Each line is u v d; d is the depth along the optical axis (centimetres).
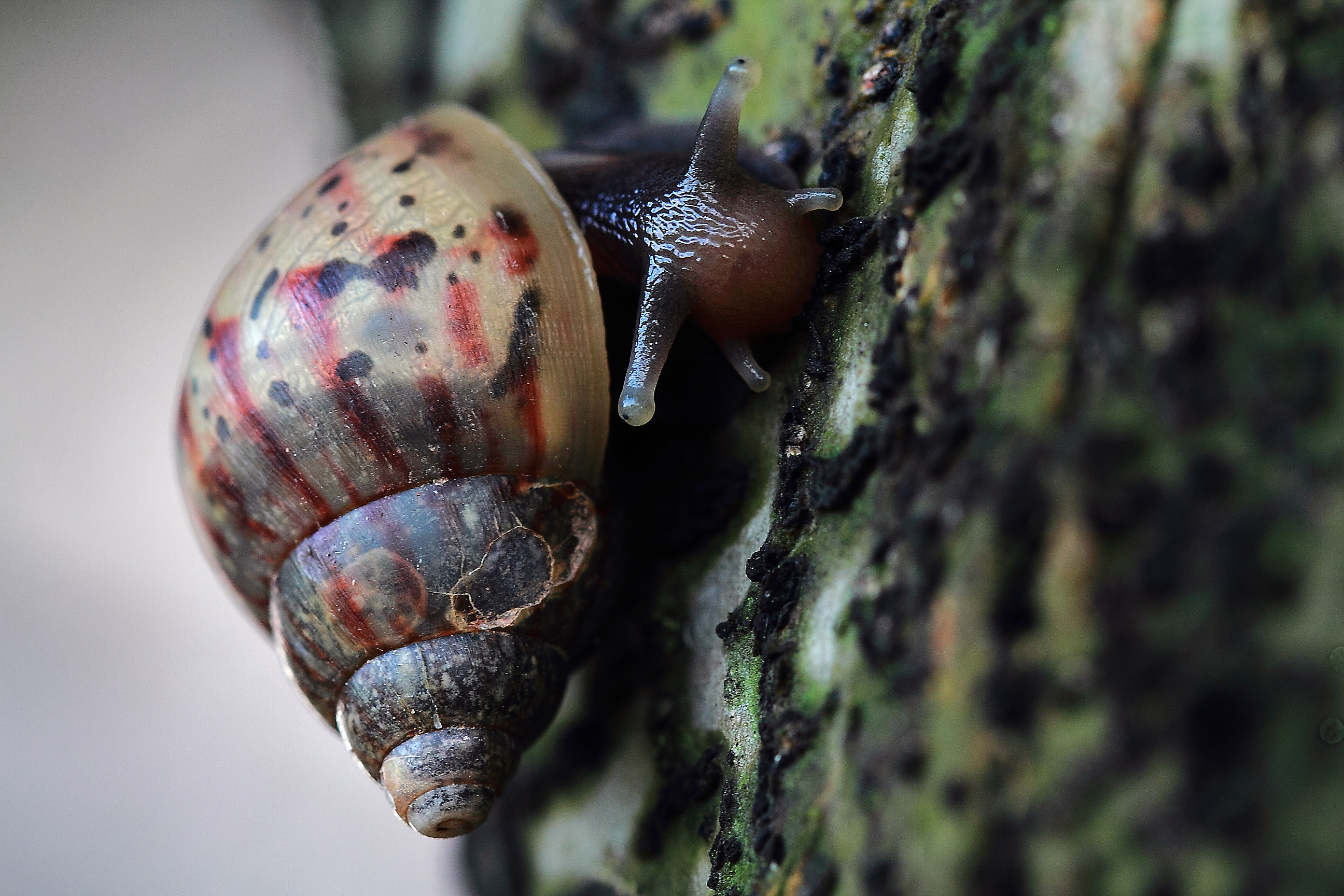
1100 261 16
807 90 18
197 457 17
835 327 17
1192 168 15
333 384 17
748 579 17
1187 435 15
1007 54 16
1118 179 16
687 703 17
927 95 16
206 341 17
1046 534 15
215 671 20
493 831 19
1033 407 16
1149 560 15
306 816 20
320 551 17
